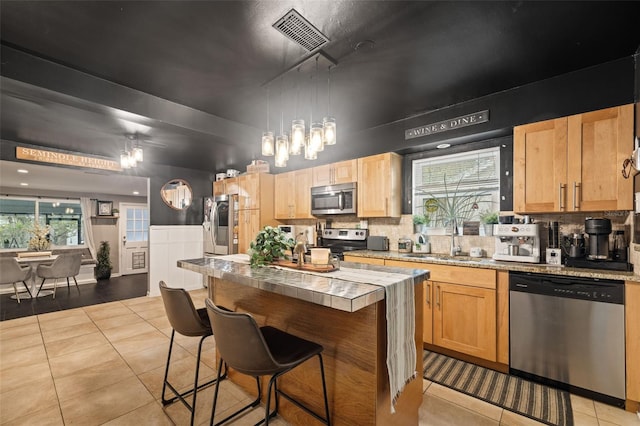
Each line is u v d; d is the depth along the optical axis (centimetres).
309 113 312
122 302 458
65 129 312
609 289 194
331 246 409
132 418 188
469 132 284
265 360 129
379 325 147
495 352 239
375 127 359
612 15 170
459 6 163
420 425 180
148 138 341
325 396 157
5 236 599
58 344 300
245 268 196
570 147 229
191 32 182
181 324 180
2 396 212
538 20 175
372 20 173
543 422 182
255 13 166
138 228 751
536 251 244
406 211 360
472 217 316
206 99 275
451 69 229
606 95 220
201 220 562
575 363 206
